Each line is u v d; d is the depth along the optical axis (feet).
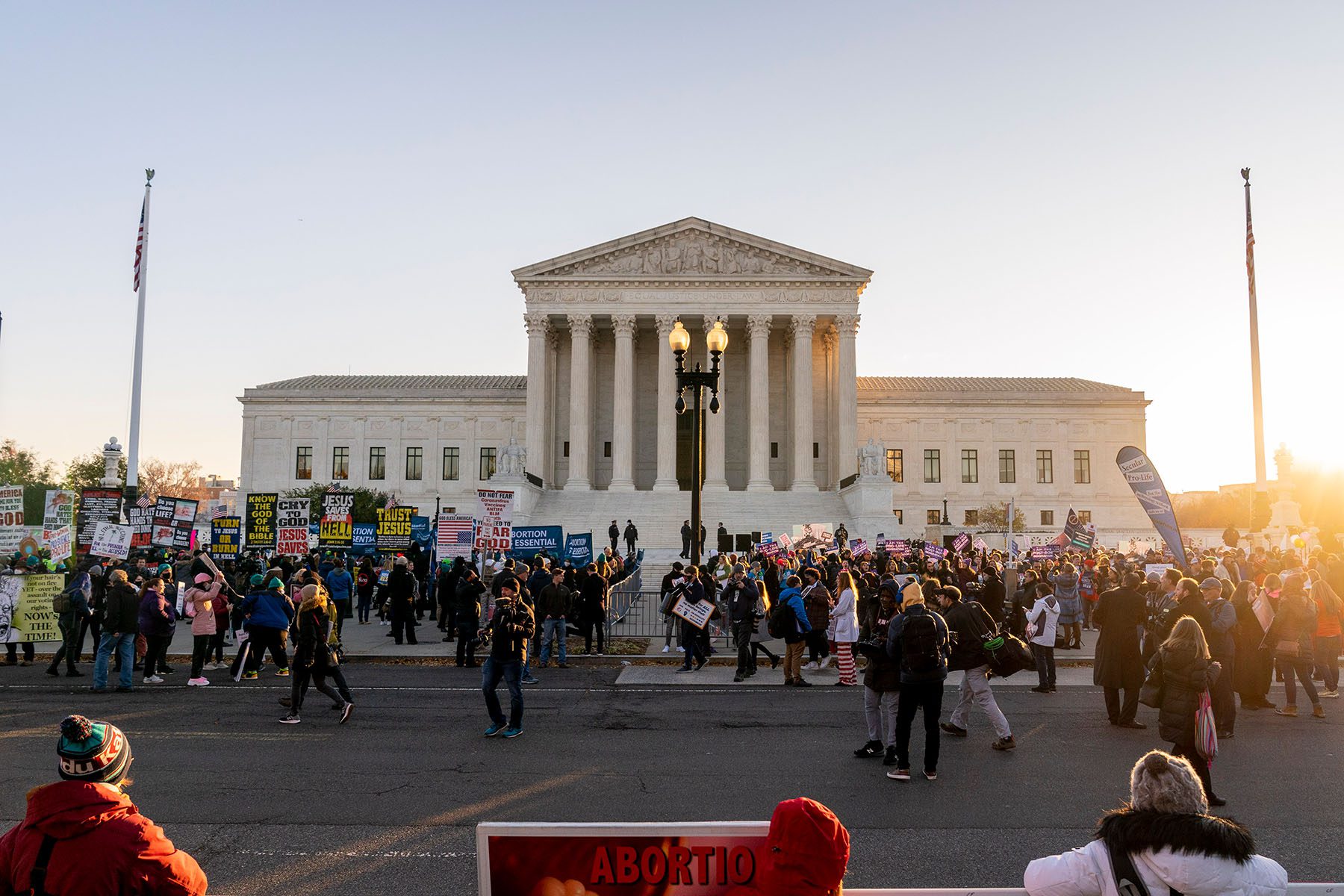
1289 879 30.30
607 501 244.83
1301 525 164.96
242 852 32.24
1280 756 47.57
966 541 140.97
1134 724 54.65
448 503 328.29
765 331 261.24
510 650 50.83
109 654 66.80
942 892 18.54
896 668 44.88
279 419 333.01
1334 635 64.85
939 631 42.52
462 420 331.98
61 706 59.98
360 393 333.01
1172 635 39.06
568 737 50.96
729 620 92.43
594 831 16.89
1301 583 58.59
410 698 63.21
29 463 377.71
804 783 41.70
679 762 45.39
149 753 46.73
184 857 17.51
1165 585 62.13
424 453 331.36
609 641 95.14
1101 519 329.31
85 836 16.51
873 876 30.25
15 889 16.49
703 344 284.00
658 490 252.83
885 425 333.42
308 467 331.77
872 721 46.65
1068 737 52.03
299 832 34.40
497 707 51.16
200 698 63.31
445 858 31.73
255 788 40.22
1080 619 92.07
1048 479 331.57
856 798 39.29
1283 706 63.26
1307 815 37.24
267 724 54.08
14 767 43.06
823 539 144.36
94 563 81.25
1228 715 51.47
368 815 36.47
